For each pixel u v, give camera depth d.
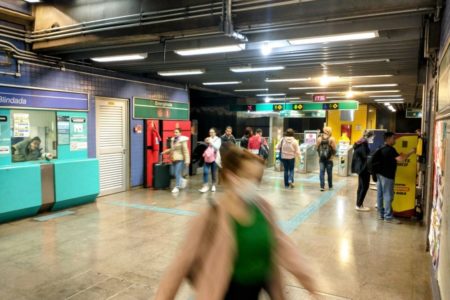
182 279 1.60
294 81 10.89
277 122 16.19
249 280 1.53
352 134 22.44
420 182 6.86
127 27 5.11
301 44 5.94
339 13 4.06
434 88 5.16
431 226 4.25
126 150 8.98
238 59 7.28
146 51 6.26
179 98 11.00
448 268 2.49
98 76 8.08
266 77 9.98
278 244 1.65
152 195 8.43
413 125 35.97
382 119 31.36
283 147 9.56
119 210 6.90
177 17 4.71
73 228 5.68
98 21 5.38
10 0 5.99
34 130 6.70
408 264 4.33
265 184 10.13
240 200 1.61
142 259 4.41
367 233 5.56
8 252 4.62
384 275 4.00
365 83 11.26
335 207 7.31
